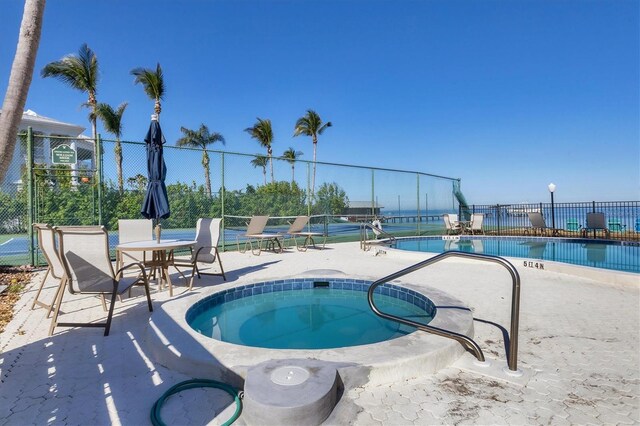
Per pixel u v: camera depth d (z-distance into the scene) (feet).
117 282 10.80
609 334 10.19
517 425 5.68
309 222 38.11
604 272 17.51
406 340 8.50
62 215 23.93
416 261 25.22
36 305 13.58
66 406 6.40
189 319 11.68
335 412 6.10
